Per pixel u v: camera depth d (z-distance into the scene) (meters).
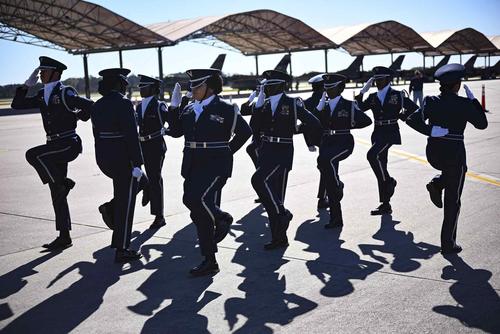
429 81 69.62
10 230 6.51
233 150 5.04
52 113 5.73
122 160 5.31
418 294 4.17
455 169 5.14
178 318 3.93
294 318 3.84
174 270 5.01
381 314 3.83
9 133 20.73
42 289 4.60
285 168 5.71
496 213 6.41
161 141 6.60
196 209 4.80
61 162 5.82
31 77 5.74
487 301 3.98
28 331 3.79
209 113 4.89
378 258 5.11
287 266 5.00
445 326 3.60
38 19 42.53
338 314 3.87
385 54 79.94
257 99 5.93
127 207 5.34
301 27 53.88
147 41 47.81
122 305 4.21
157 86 6.73
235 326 3.75
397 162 10.61
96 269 5.09
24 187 9.31
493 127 15.77
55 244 5.76
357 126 6.48
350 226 6.30
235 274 4.84
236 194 8.30
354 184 8.63
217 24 50.19
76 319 3.97
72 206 7.74
